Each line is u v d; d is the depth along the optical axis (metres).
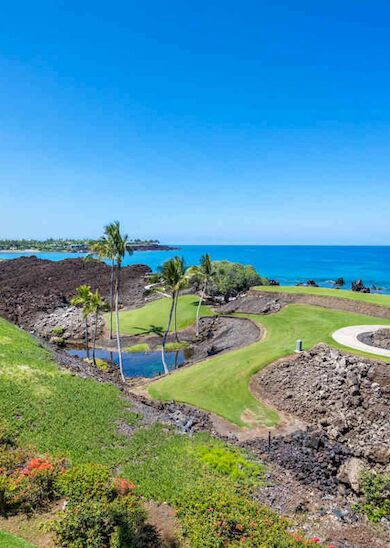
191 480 17.45
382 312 43.28
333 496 20.12
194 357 43.94
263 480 19.33
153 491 16.20
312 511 17.95
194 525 13.98
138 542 12.84
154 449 19.91
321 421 25.09
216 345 44.72
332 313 45.59
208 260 55.41
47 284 87.44
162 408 27.56
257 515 15.11
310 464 22.22
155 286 67.00
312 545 13.66
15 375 25.25
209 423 25.94
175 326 50.50
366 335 35.78
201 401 28.67
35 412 21.19
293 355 32.69
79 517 12.72
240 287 68.00
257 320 46.78
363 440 23.41
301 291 53.03
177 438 21.64
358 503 19.47
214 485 17.17
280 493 18.56
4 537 12.09
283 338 38.56
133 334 53.66
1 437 17.91
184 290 69.81
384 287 102.88
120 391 27.61
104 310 65.88
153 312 60.44
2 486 13.90
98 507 13.30
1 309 67.50
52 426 20.23
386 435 23.09
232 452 21.50
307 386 28.05
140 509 13.98
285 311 48.56
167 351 47.16
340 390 26.53
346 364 28.55
